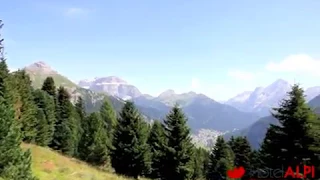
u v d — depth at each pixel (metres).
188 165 44.91
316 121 23.31
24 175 15.90
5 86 32.00
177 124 45.28
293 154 23.39
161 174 45.44
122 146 47.47
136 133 48.47
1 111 15.60
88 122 72.75
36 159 32.75
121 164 47.50
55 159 36.09
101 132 70.94
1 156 14.80
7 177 14.88
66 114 82.06
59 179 25.86
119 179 34.28
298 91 24.05
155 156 49.03
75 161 41.44
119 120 49.19
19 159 15.82
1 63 32.44
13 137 15.58
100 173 35.38
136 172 47.66
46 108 72.38
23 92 51.78
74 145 80.69
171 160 44.44
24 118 50.88
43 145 65.31
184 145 44.78
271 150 24.27
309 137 23.14
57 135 75.56
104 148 68.06
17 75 55.75
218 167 67.88
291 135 23.64
